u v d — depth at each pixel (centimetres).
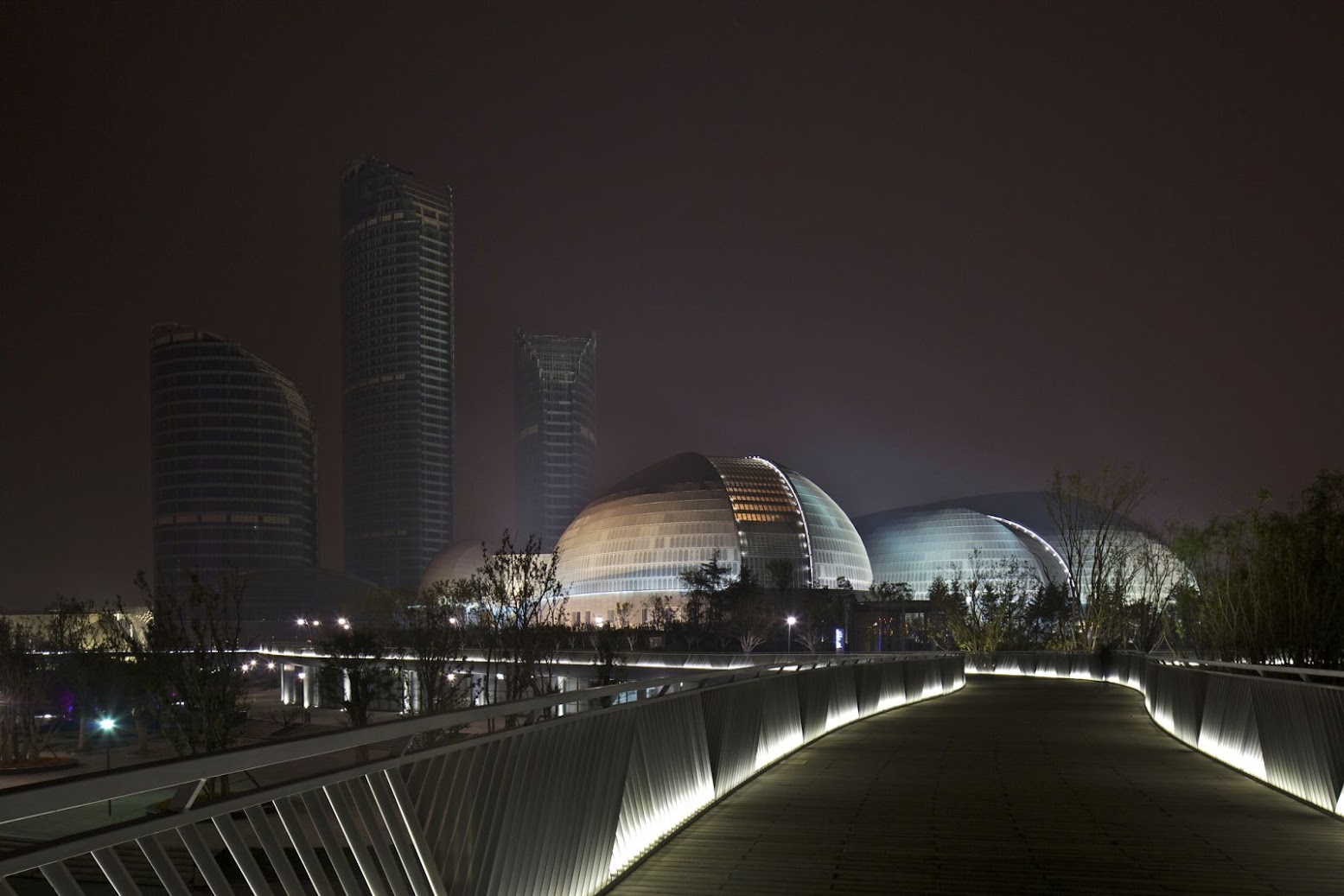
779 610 10762
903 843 1066
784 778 1541
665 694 1113
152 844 365
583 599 15188
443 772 595
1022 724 2484
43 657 5778
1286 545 3091
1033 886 895
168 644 3550
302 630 15062
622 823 961
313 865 458
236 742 3584
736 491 14962
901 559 16175
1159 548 7712
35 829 2258
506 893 666
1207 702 1870
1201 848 1044
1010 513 16700
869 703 2805
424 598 6234
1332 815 1216
